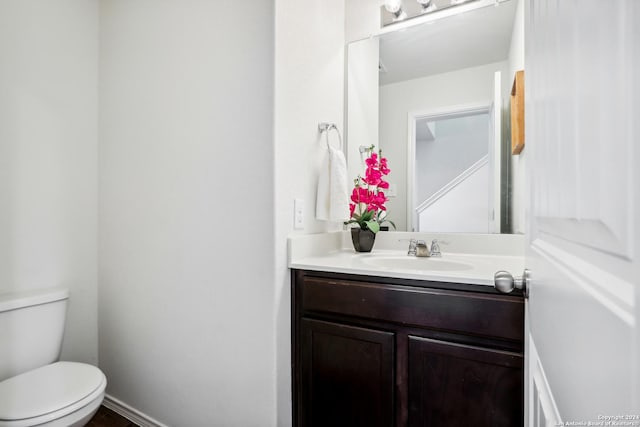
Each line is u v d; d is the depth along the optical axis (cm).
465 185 151
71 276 162
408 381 102
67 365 131
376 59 168
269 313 113
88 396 110
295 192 126
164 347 142
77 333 163
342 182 139
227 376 123
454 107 153
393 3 159
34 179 149
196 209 132
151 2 148
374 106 169
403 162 163
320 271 117
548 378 43
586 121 27
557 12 37
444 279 97
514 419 88
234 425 121
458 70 152
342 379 112
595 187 25
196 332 132
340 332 112
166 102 142
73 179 163
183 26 136
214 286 126
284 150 119
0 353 126
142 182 151
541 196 47
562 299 35
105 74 169
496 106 145
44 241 153
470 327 93
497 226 144
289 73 122
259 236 115
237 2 121
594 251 25
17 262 144
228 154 122
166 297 141
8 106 141
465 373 94
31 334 134
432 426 98
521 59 135
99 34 174
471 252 146
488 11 146
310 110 138
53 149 156
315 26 143
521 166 136
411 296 101
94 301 171
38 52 151
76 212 164
